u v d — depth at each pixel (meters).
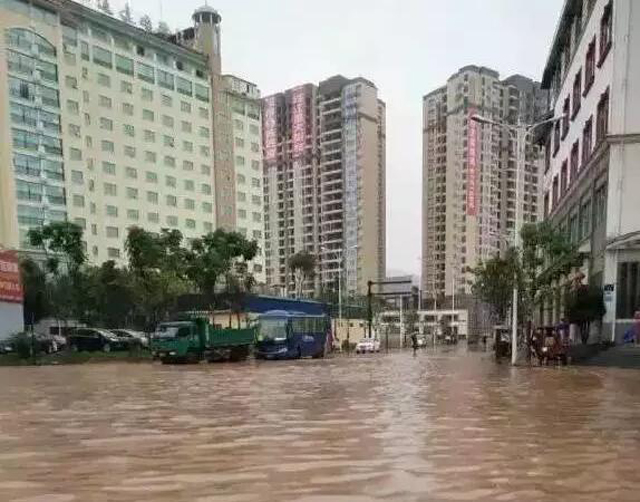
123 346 38.53
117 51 66.19
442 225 73.56
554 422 9.46
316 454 7.04
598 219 27.97
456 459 6.72
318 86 86.56
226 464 6.54
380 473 6.07
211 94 76.94
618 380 17.25
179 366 27.53
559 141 40.50
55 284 45.22
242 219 80.75
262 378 19.23
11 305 35.78
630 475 5.96
